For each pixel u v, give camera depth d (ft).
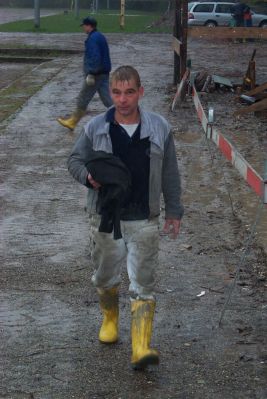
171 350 17.87
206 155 39.27
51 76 73.56
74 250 25.16
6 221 28.37
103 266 16.92
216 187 33.14
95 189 16.21
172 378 16.55
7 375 16.70
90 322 19.54
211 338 18.53
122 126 16.01
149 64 81.00
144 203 16.24
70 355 17.65
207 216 28.91
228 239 26.14
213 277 22.61
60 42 109.40
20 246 25.54
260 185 19.19
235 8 117.39
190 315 19.89
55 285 22.11
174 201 16.88
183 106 53.88
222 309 20.26
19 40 112.88
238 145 41.57
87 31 44.34
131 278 16.61
